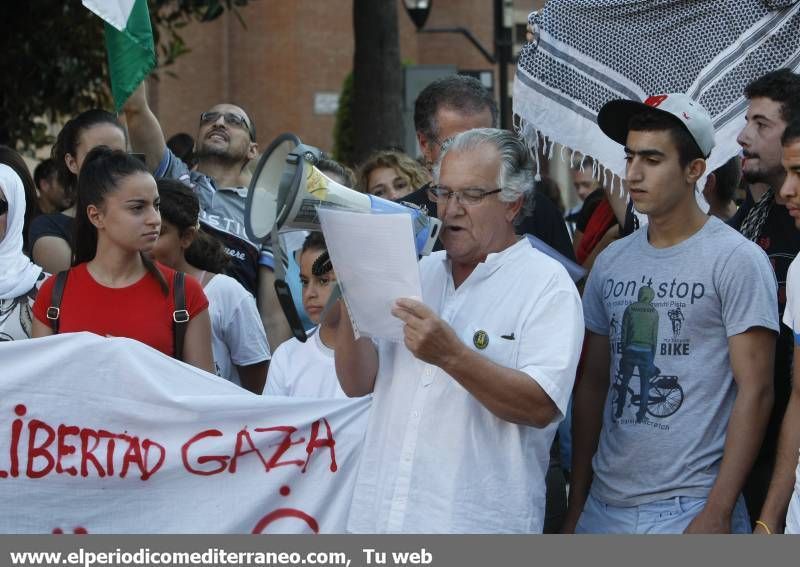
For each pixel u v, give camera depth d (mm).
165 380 4484
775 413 4547
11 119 10172
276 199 3859
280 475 4516
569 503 4629
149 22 6055
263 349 5516
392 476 4020
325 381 4812
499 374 3777
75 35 10102
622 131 4512
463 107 5164
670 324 4289
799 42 5461
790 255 4785
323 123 19859
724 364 4254
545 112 5645
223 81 19719
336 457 4539
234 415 4500
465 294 4039
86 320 4570
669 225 4359
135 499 4477
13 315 4863
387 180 6277
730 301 4211
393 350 4164
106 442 4461
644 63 5586
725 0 5516
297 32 19719
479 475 3936
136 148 6387
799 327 4102
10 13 9820
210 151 6582
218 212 6316
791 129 4074
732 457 4141
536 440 4008
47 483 4441
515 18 19844
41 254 5648
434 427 3965
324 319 4230
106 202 4539
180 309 4625
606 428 4441
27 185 5754
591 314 4582
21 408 4426
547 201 5672
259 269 6277
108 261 4605
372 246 3725
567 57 5637
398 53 10828
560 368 3863
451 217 3992
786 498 4172
